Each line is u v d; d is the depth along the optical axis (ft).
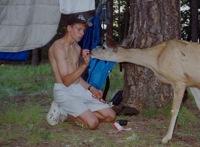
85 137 17.11
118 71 36.83
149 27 20.54
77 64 18.29
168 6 20.57
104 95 21.27
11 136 17.12
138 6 20.72
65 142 16.48
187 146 16.25
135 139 16.75
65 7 21.17
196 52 16.15
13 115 19.86
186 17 65.77
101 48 17.11
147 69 20.75
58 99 17.95
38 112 20.76
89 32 21.47
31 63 54.44
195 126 19.10
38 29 21.79
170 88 20.77
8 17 21.03
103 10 22.02
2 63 54.75
